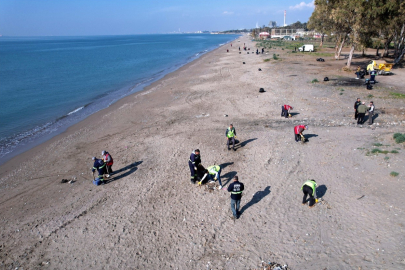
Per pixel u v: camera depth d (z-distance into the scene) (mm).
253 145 14578
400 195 8906
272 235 8078
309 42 104312
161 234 8633
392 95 21797
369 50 61719
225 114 20562
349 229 7855
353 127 15680
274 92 25688
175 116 21125
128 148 15680
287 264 6980
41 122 22172
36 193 11750
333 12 33312
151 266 7445
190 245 8070
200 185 11219
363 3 30203
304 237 7824
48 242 8680
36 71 49656
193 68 48531
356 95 22484
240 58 58625
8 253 8297
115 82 38344
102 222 9438
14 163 15078
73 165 14195
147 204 10234
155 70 49438
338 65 40219
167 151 14812
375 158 11492
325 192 9766
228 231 8484
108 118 22078
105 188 11656
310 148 13406
